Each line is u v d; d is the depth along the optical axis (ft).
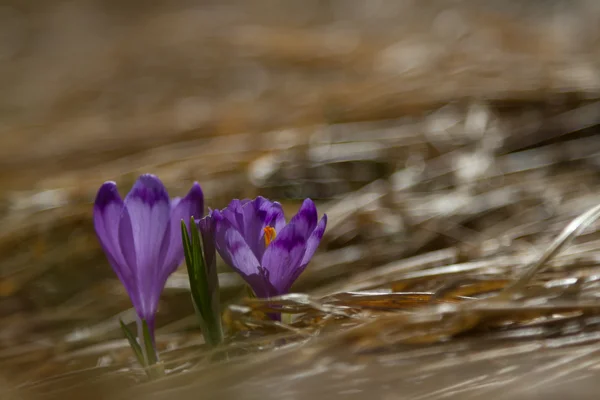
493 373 3.84
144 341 3.89
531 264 4.03
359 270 4.45
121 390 3.92
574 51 7.51
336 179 5.16
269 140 5.84
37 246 4.73
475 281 4.02
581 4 10.98
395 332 3.91
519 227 4.45
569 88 5.74
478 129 5.47
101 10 15.16
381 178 5.11
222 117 6.75
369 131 5.75
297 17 13.00
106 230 3.87
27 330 4.39
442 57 7.53
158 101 8.21
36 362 4.22
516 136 5.32
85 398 3.93
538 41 8.32
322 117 6.19
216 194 5.17
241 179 5.27
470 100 5.91
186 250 3.86
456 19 10.11
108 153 6.25
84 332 4.36
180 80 8.97
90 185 5.37
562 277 4.04
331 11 13.29
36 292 4.51
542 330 3.90
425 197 4.72
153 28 12.01
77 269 4.60
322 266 4.47
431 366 3.86
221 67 9.12
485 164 5.01
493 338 3.90
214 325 3.87
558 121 5.40
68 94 9.10
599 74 5.99
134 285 3.89
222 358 3.89
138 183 3.87
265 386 3.86
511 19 10.05
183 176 5.40
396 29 10.68
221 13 13.44
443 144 5.36
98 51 11.32
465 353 3.88
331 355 3.89
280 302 3.90
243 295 4.41
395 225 4.55
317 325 3.95
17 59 12.20
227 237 3.84
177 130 6.55
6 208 5.21
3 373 4.19
